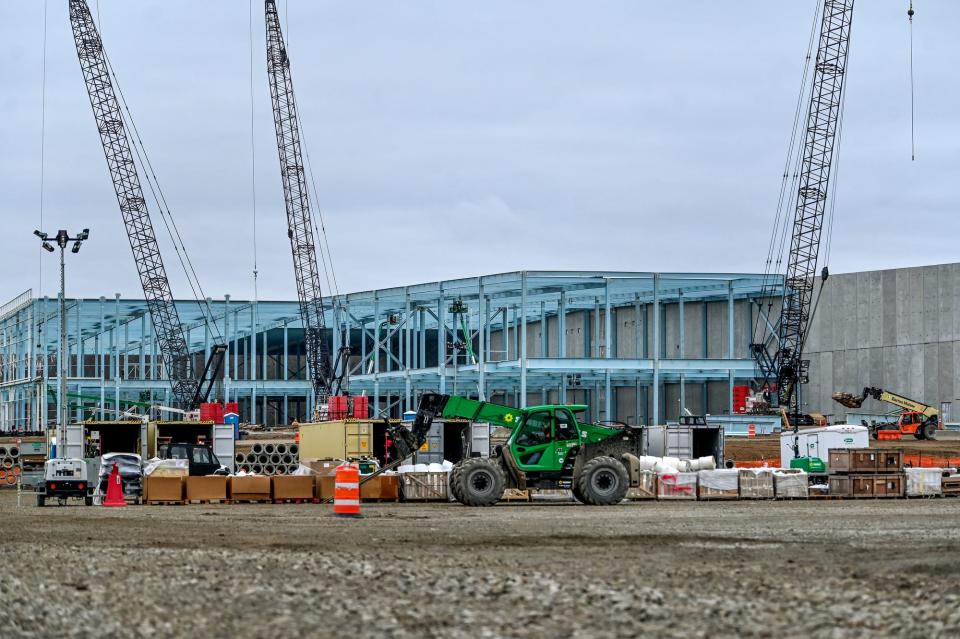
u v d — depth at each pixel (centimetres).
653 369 9400
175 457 4809
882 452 4334
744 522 2959
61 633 1395
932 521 2972
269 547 2292
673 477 4275
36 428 10400
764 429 9356
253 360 11806
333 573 1850
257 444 6544
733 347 10088
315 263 11756
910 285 9744
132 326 12575
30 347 11356
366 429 5872
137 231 10938
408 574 1830
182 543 2392
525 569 1912
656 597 1606
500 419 3941
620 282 9688
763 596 1627
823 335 10362
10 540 2492
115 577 1828
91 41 10706
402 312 11588
